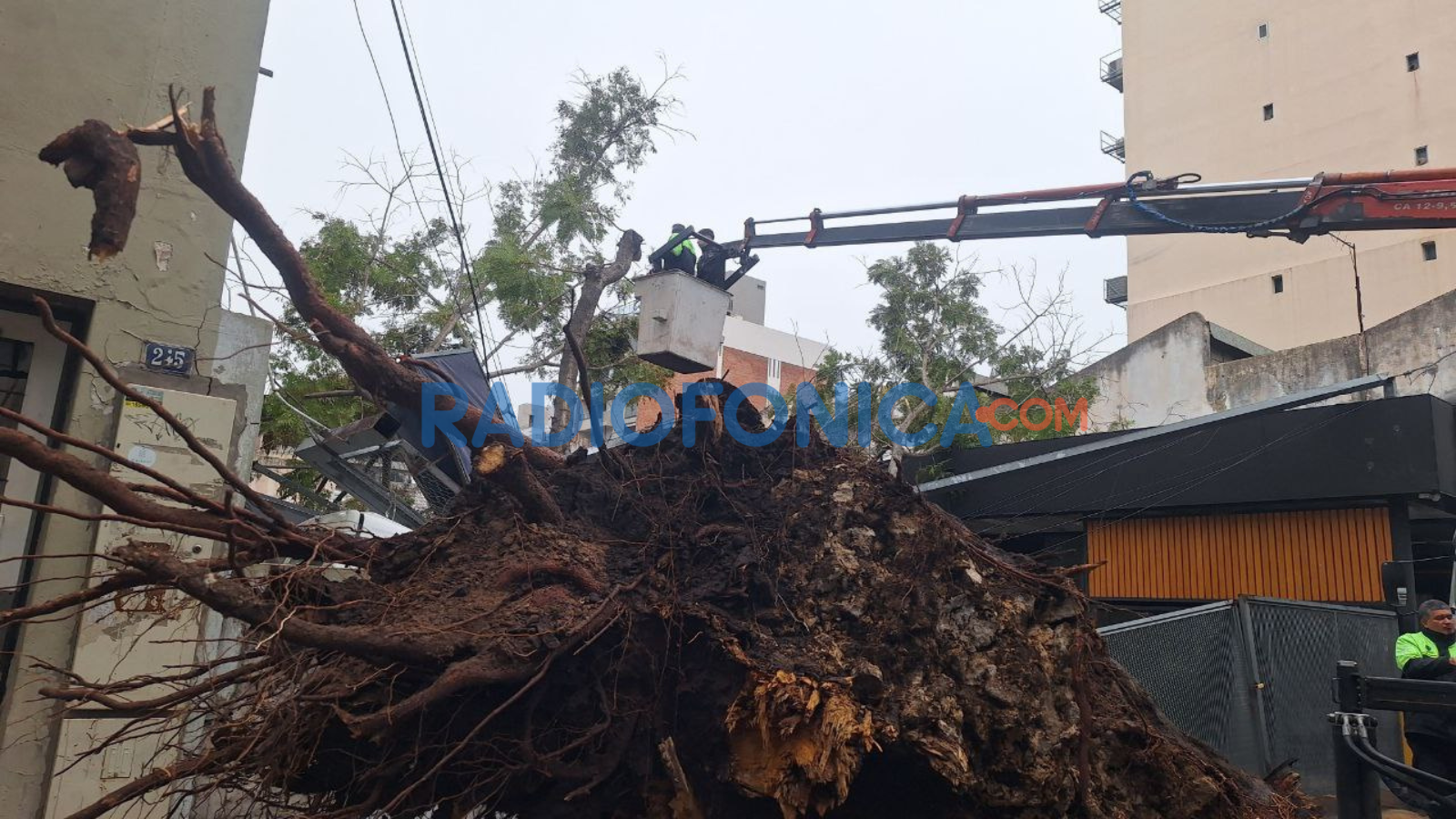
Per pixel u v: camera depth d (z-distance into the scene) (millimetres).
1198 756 4523
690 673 3652
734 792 3553
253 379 5754
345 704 3189
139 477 4949
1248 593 11391
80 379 4941
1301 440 10773
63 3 5070
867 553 3996
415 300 12820
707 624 3596
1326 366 16719
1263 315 26469
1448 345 15086
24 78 4930
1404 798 3924
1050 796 3697
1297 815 4879
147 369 5117
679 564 3928
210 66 5488
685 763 3652
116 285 5078
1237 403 17938
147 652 4840
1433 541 12391
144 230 5180
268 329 5844
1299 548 11086
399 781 3377
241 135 5566
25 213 4859
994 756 3721
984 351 15438
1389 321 15969
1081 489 12461
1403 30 25203
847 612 3814
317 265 12188
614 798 3633
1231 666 8133
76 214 5012
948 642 3834
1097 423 20094
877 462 4441
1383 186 7223
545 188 13234
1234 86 28516
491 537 3900
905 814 3799
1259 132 27703
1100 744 4098
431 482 6828
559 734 3541
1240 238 27484
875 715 3453
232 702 3404
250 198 3240
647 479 4270
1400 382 15156
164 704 3199
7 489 4828
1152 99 30375
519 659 3205
